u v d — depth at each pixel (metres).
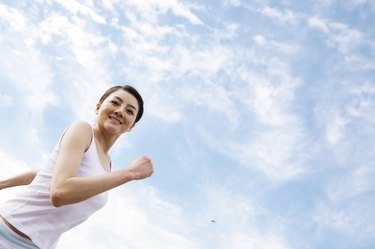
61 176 1.94
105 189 2.00
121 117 2.33
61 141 2.12
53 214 2.08
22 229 2.03
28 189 2.11
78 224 2.20
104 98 2.44
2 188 2.51
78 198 1.94
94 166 2.14
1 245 2.01
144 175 2.15
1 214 2.06
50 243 2.12
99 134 2.33
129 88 2.38
